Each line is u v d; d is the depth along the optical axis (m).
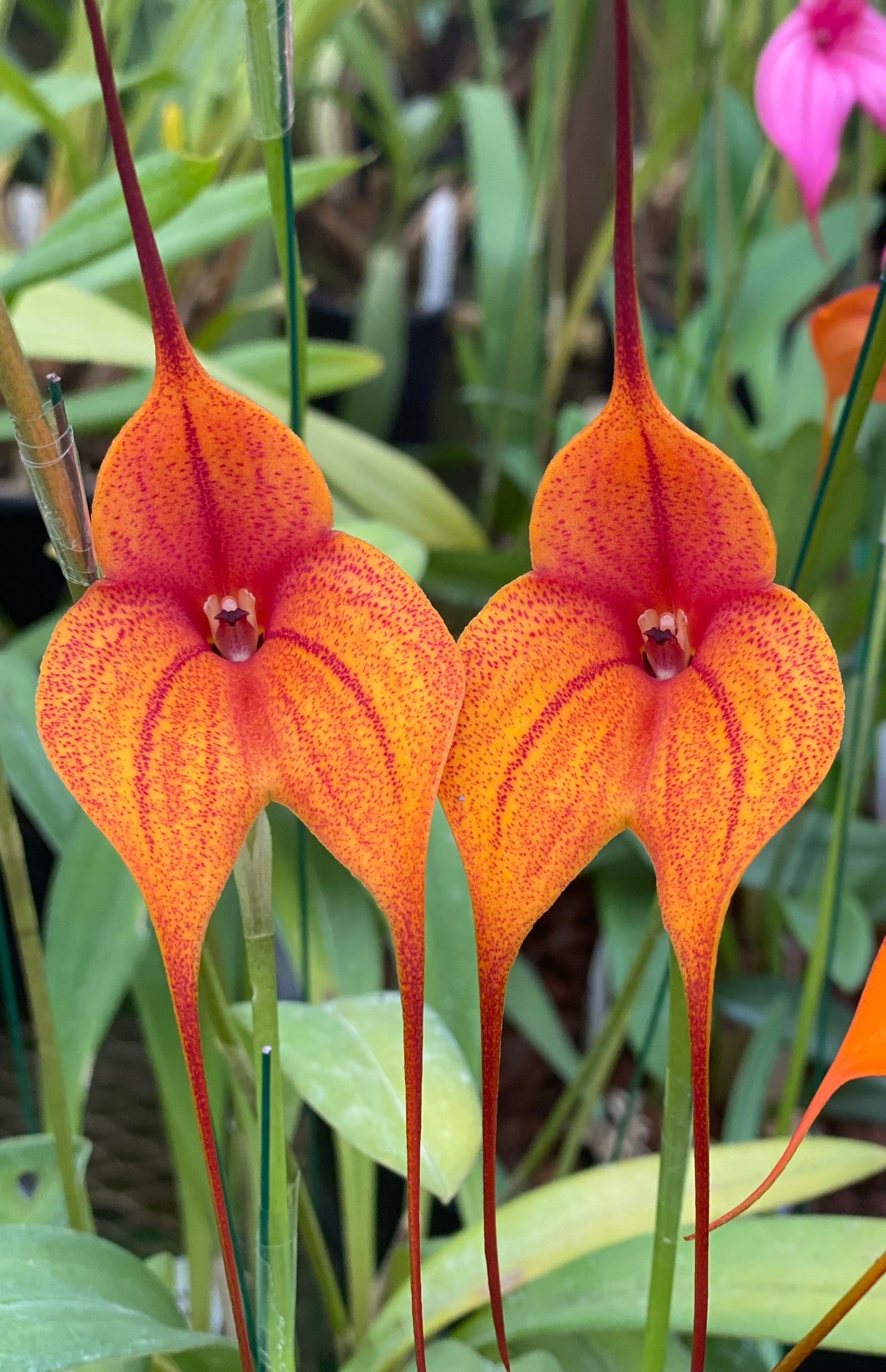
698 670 0.28
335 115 1.65
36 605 1.14
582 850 0.27
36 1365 0.35
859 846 0.89
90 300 0.81
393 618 0.27
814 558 0.45
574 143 1.41
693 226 1.10
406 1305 0.45
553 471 0.28
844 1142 0.47
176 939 0.26
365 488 0.95
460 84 1.45
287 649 0.27
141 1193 0.82
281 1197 0.35
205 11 0.85
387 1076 0.42
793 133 0.53
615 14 0.25
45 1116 0.56
